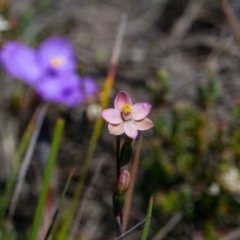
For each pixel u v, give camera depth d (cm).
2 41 93
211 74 83
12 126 99
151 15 120
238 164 77
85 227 90
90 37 115
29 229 91
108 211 92
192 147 83
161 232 80
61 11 119
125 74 104
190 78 102
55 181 91
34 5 117
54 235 65
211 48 109
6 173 95
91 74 105
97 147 96
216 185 77
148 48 112
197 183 80
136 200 89
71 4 121
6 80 104
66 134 98
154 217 86
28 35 107
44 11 116
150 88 85
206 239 78
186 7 118
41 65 89
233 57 104
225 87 98
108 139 96
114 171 94
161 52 110
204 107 84
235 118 86
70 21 117
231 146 77
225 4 81
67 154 97
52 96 85
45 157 92
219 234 78
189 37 112
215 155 79
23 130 99
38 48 100
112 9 122
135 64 106
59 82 86
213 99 83
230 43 106
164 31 117
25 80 88
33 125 83
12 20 96
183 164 80
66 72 88
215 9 114
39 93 86
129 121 46
